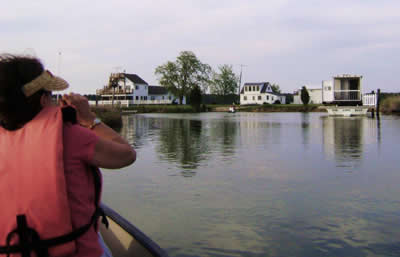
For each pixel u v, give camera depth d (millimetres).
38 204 1652
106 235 3359
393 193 6957
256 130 21922
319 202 6453
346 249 4570
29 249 1662
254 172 9031
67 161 1747
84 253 1799
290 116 44188
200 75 88188
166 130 22672
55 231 1687
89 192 1852
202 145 14594
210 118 40656
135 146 14406
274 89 141875
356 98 39812
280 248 4633
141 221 5602
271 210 6055
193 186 7691
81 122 2049
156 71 87500
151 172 9148
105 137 2059
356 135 17625
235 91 109188
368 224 5387
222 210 6082
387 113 41594
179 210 6105
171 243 4816
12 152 1689
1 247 1689
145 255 2785
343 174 8664
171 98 102312
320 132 19672
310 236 4984
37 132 1710
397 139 15594
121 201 6645
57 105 1882
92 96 89125
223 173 8953
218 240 4887
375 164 9844
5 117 1734
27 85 1717
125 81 92375
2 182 1671
